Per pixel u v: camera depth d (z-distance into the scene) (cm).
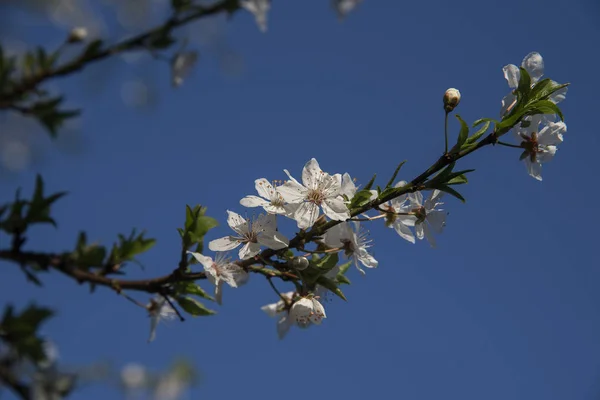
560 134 61
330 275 62
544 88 60
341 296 61
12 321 57
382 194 61
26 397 58
